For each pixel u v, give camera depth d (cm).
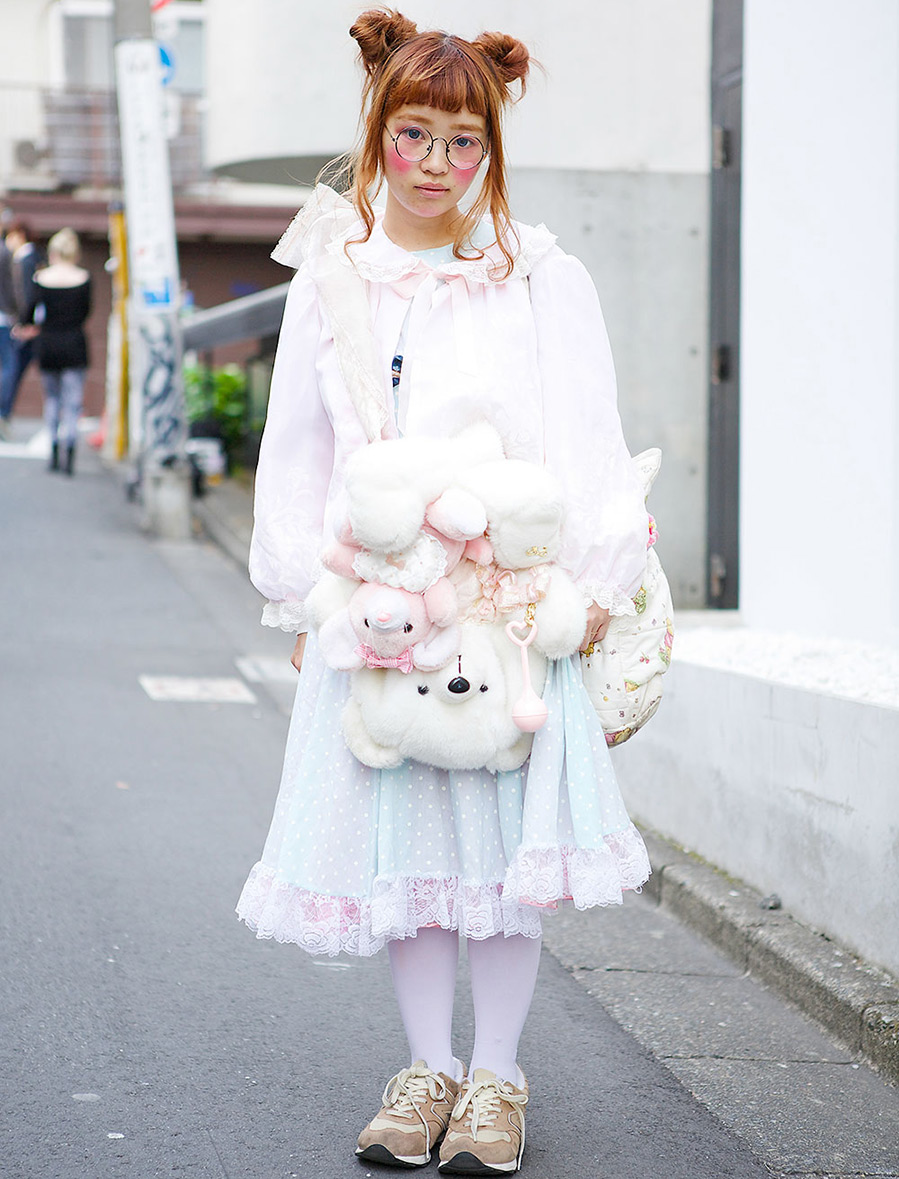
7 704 634
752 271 600
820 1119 297
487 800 255
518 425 255
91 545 1060
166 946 378
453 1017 340
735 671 416
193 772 550
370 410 253
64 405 1366
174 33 2147
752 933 376
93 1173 259
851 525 527
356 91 971
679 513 773
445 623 243
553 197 749
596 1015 350
